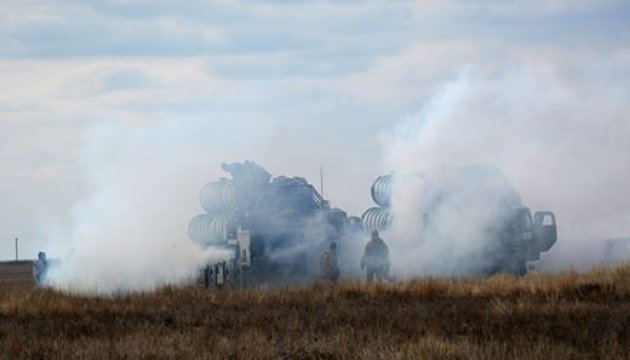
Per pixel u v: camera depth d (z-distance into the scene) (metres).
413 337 32.75
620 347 30.00
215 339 33.12
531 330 34.41
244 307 46.31
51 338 35.41
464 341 30.62
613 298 44.28
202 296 50.41
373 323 37.78
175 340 32.94
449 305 43.53
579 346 30.97
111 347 31.75
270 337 34.09
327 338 32.91
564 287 47.16
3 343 34.22
